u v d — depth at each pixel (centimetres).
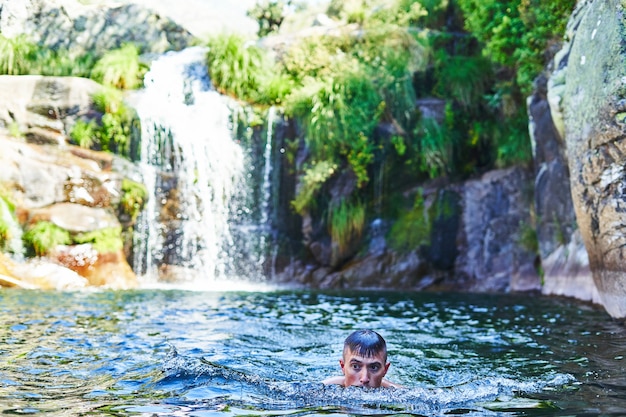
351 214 1631
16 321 777
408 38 1812
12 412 374
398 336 739
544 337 719
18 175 1417
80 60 1855
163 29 2014
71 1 1945
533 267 1429
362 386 422
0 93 1542
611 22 723
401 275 1562
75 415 368
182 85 1814
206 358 574
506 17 1374
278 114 1727
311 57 1844
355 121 1691
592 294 1094
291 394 414
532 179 1520
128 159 1620
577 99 791
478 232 1550
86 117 1599
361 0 2062
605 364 550
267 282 1619
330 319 884
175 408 383
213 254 1633
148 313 892
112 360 545
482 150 1684
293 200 1678
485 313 970
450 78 1730
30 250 1356
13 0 1855
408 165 1678
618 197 709
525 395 416
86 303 995
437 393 415
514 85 1609
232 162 1706
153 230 1566
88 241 1409
